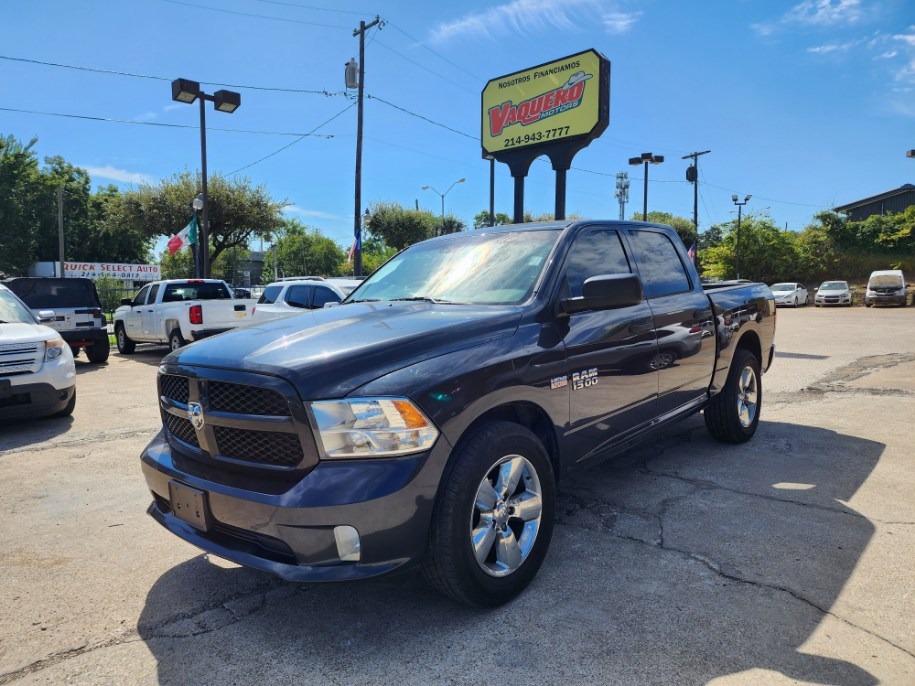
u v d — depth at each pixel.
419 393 2.47
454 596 2.69
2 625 2.79
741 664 2.35
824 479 4.48
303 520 2.34
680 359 4.29
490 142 14.40
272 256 90.44
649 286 4.24
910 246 43.16
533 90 13.34
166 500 3.00
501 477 2.81
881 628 2.57
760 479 4.51
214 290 14.23
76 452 5.74
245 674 2.40
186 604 2.96
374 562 2.40
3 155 47.69
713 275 45.84
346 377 2.45
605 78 12.15
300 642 2.61
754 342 5.66
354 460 2.39
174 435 2.97
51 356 6.66
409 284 3.91
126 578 3.23
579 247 3.71
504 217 58.19
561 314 3.28
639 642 2.51
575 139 12.64
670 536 3.54
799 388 8.17
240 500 2.48
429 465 2.47
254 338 2.84
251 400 2.53
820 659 2.37
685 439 5.64
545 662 2.40
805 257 44.69
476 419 2.76
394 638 2.61
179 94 17.53
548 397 3.06
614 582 3.01
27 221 50.16
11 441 6.16
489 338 2.88
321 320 3.13
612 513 3.90
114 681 2.38
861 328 17.53
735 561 3.20
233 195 31.73
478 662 2.42
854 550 3.30
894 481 4.39
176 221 31.23
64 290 12.59
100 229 54.91
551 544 3.47
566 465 3.29
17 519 4.08
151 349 16.50
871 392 7.71
